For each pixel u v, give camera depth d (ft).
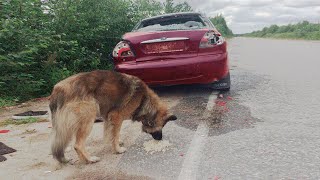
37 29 12.55
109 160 6.32
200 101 10.43
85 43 14.69
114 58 10.46
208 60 10.05
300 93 11.28
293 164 5.77
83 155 6.14
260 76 15.23
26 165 6.13
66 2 13.47
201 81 10.35
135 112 6.86
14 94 11.50
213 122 8.29
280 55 26.61
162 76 10.12
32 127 8.39
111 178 5.53
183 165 5.90
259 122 8.18
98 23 14.79
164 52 10.12
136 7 17.78
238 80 14.20
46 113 9.61
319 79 13.96
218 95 11.19
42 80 11.82
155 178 5.47
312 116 8.52
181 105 10.02
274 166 5.72
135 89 6.77
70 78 6.28
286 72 16.33
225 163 5.91
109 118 6.58
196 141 7.02
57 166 6.07
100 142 7.26
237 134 7.36
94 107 6.22
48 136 7.65
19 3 11.76
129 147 6.95
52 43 12.53
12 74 11.29
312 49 32.71
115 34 15.72
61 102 6.05
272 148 6.50
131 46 10.23
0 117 9.45
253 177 5.35
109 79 6.50
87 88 6.22
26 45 11.11
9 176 5.69
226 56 10.35
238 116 8.71
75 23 13.51
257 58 24.39
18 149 6.91
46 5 13.16
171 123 8.34
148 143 7.08
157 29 10.99
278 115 8.71
